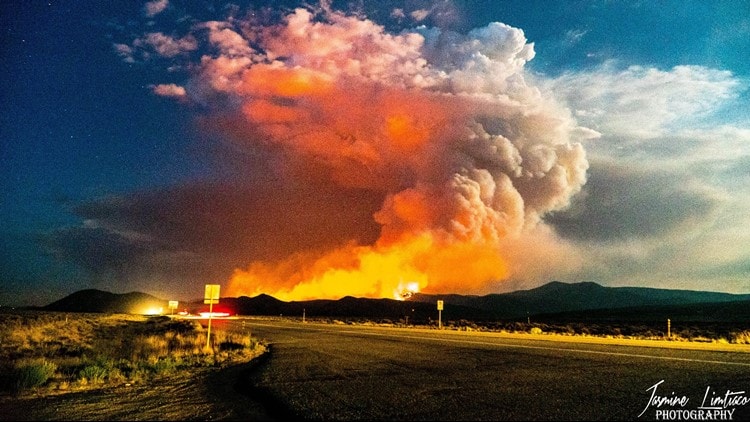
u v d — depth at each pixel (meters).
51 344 21.23
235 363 14.84
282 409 7.90
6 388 10.14
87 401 8.81
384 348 19.00
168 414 7.70
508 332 34.00
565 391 9.23
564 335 30.39
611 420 7.08
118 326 37.41
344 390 9.47
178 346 18.98
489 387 9.70
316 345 20.91
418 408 7.81
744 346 19.89
